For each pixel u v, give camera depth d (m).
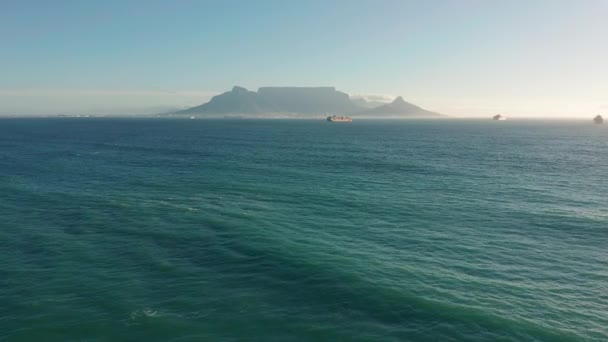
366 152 107.12
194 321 20.23
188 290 23.48
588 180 62.25
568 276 26.16
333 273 25.66
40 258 28.44
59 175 65.75
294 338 18.91
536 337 19.08
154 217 39.19
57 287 23.81
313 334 19.23
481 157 95.12
